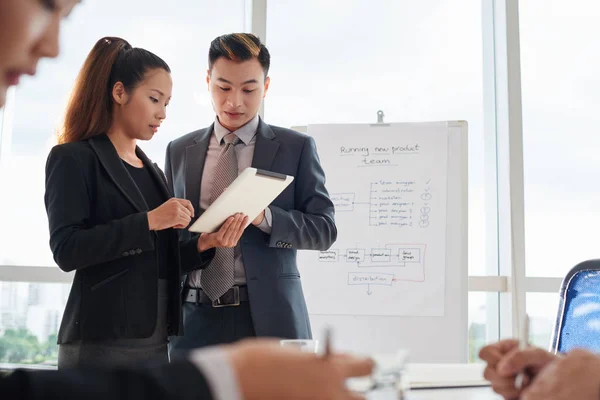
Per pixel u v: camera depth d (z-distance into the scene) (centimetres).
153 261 176
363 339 283
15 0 37
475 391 109
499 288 329
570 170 342
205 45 341
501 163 341
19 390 37
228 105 221
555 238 338
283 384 37
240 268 208
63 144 178
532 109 344
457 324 280
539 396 53
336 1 349
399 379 78
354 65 346
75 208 172
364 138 301
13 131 330
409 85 347
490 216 344
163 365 40
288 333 203
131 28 339
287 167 220
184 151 227
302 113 344
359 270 290
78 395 37
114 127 189
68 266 167
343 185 297
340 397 37
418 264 287
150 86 188
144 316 171
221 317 203
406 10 350
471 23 350
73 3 42
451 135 296
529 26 347
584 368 52
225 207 185
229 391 37
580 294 176
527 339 84
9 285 321
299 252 294
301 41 346
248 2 343
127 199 180
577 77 345
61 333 169
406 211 293
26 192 328
